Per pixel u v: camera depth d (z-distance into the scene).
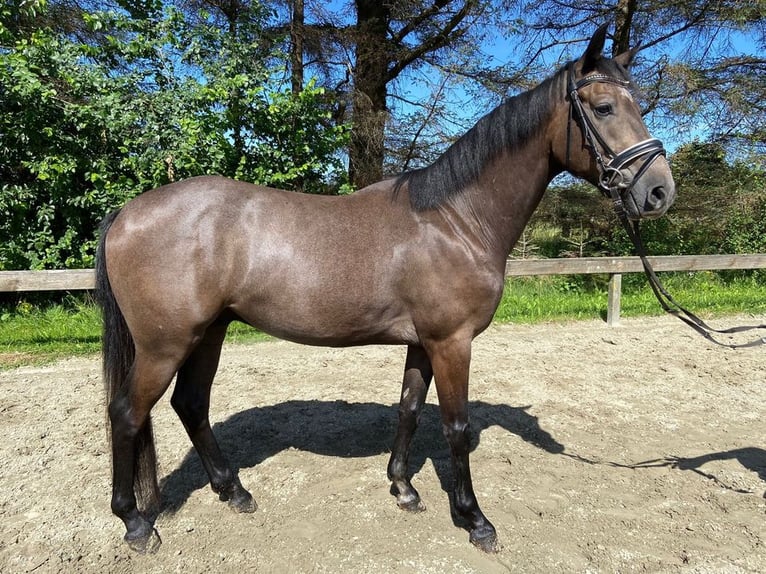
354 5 9.98
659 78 8.61
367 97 8.78
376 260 2.08
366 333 2.17
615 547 2.20
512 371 4.70
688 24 8.94
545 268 6.28
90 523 2.33
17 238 6.40
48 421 3.45
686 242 10.14
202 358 2.40
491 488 2.66
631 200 1.98
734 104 8.80
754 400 4.04
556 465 2.93
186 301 1.97
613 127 1.99
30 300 6.53
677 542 2.24
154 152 6.23
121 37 8.22
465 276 2.09
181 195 2.06
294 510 2.46
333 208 2.18
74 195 6.53
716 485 2.73
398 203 2.20
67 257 6.66
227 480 2.43
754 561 2.12
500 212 2.17
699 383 4.43
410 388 2.48
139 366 2.04
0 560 2.07
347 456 3.03
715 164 10.02
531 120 2.13
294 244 2.05
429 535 2.26
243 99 6.60
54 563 2.06
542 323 6.52
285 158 7.04
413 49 9.59
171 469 2.83
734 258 6.87
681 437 3.35
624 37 9.11
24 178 6.71
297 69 9.05
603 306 7.25
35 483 2.65
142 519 2.16
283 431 3.38
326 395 4.06
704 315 6.94
